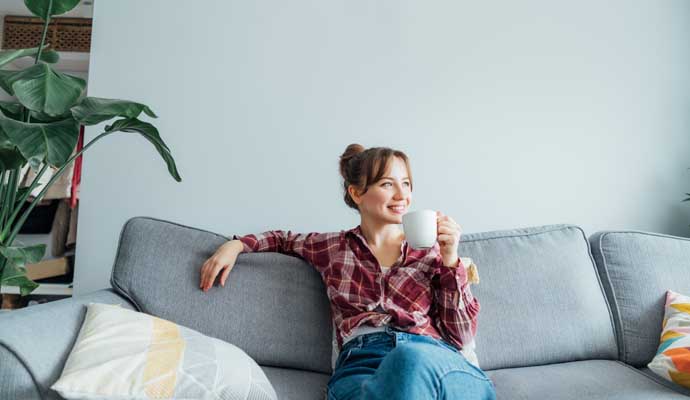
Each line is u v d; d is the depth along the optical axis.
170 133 1.92
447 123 1.99
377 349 1.16
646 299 1.54
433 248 1.34
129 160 1.90
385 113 1.98
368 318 1.24
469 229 1.96
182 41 1.95
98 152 1.90
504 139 2.00
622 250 1.62
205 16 1.97
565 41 2.07
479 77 2.02
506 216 1.98
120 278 1.43
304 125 1.95
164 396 0.94
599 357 1.52
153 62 1.94
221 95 1.94
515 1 2.06
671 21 2.10
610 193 2.02
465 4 2.04
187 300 1.42
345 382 1.07
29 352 0.97
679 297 1.49
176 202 1.90
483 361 1.45
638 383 1.28
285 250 1.53
